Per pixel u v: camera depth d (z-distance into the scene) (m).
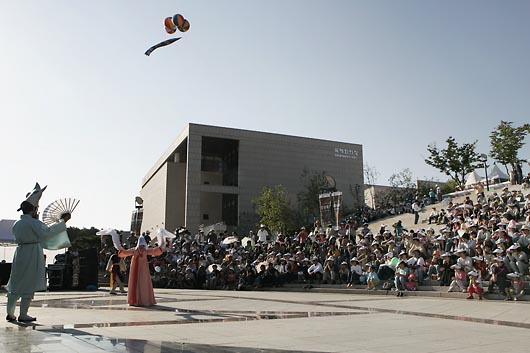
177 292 19.56
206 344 5.72
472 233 18.45
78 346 5.31
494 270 14.18
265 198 54.16
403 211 41.72
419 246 18.62
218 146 63.84
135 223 79.31
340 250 21.00
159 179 66.75
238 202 59.66
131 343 5.61
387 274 17.89
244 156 61.22
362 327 7.67
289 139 64.31
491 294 14.28
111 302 12.82
